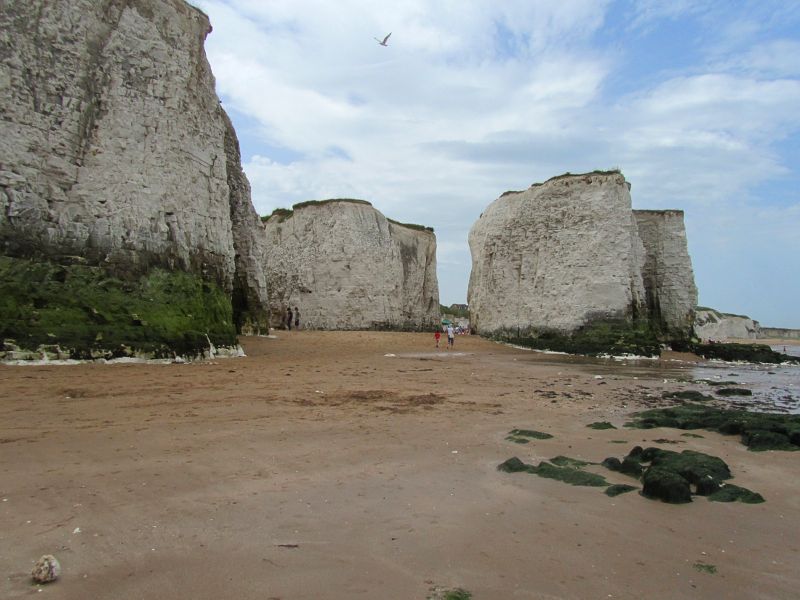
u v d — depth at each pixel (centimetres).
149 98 1673
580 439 829
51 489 508
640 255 3161
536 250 3262
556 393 1346
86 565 369
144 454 639
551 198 3212
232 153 2564
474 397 1215
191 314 1620
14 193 1313
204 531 435
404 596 347
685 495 549
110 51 1586
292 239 4375
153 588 344
